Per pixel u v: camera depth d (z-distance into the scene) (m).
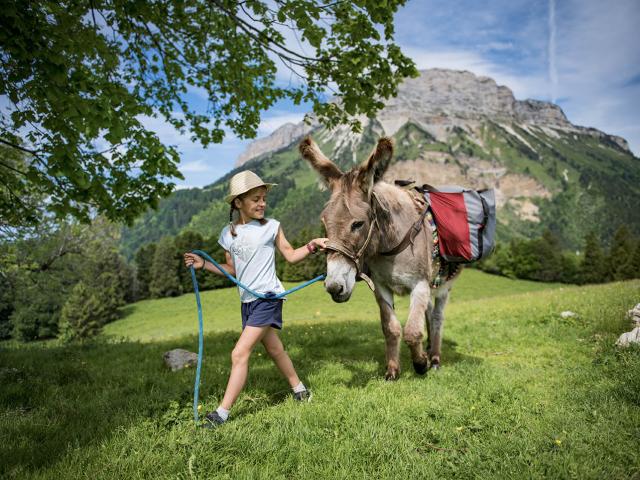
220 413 3.38
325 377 4.84
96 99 4.30
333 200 3.78
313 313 38.88
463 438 3.10
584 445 2.86
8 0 3.60
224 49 7.23
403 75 6.34
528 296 15.75
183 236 63.81
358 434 3.11
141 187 6.48
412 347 4.51
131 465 2.72
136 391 4.44
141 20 5.85
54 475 2.61
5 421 3.55
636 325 6.42
